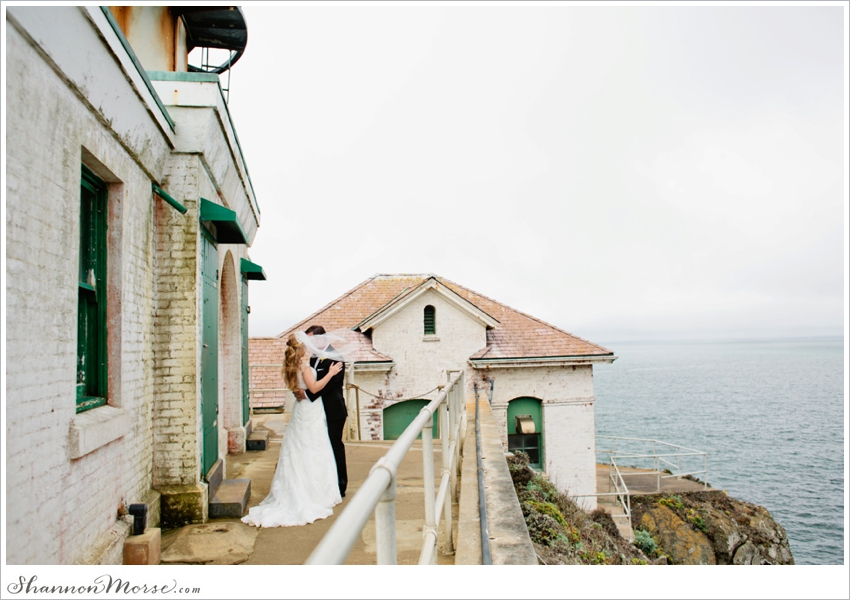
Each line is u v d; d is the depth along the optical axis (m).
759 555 16.50
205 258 5.92
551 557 6.49
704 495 18.48
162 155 5.25
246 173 8.16
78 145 3.52
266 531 5.16
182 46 8.59
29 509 2.89
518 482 10.74
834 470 45.75
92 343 4.32
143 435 4.98
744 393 115.00
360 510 1.47
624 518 16.22
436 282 16.33
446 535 4.56
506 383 16.38
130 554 4.10
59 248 3.25
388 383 16.16
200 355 5.59
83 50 3.37
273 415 14.99
